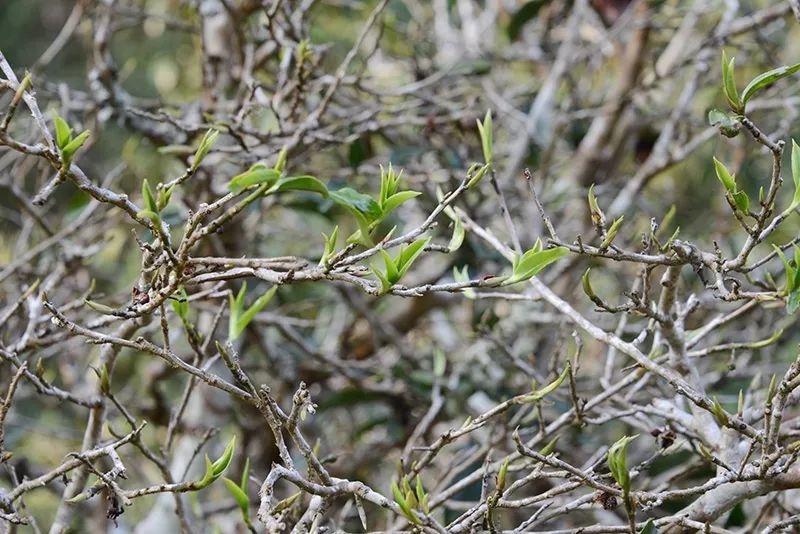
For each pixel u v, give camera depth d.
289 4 1.83
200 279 1.40
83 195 1.86
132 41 4.01
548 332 2.03
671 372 1.47
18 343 1.61
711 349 1.53
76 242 1.95
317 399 2.18
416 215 2.16
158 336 1.99
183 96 3.63
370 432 2.43
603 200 2.44
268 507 1.37
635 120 2.44
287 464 1.41
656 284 2.13
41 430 2.07
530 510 1.78
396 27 2.45
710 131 2.05
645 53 2.48
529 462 1.57
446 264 2.06
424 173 1.86
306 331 2.26
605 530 1.45
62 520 1.53
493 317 1.90
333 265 1.38
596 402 1.55
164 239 1.36
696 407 1.51
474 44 2.52
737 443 1.49
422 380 1.91
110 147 3.23
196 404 1.94
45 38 4.49
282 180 1.36
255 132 1.68
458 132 1.96
